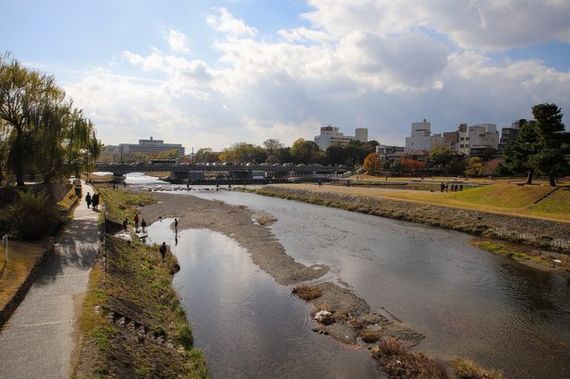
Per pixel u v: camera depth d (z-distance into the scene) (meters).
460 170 137.62
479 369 18.72
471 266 36.25
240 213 67.19
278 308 26.08
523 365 19.69
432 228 55.75
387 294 28.88
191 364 18.16
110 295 21.25
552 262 37.56
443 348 21.22
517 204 59.50
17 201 34.66
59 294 20.81
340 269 34.81
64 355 14.91
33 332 16.66
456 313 25.69
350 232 52.00
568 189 57.69
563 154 59.41
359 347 21.08
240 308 26.00
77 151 52.84
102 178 144.12
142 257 33.78
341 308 25.94
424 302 27.47
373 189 101.50
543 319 24.97
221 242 45.22
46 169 46.78
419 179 122.62
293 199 96.19
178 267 34.44
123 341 17.11
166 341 19.78
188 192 116.38
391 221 61.97
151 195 97.12
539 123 59.72
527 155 64.88
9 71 43.19
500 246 43.06
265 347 20.94
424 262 37.44
